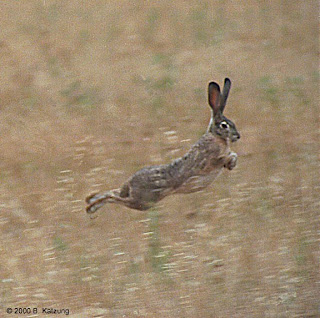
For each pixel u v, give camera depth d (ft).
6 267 65.31
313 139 94.17
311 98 108.06
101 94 110.42
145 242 68.85
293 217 73.05
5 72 118.32
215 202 76.54
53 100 108.06
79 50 128.88
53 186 81.71
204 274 62.44
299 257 64.28
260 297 58.80
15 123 99.55
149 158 88.28
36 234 71.51
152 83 114.42
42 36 134.82
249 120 100.68
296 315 56.39
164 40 133.90
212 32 138.00
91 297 60.23
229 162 62.80
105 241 69.46
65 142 93.86
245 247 66.80
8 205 77.41
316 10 149.18
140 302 58.95
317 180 82.12
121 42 133.18
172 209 75.20
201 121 100.48
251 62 123.03
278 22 142.10
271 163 86.58
